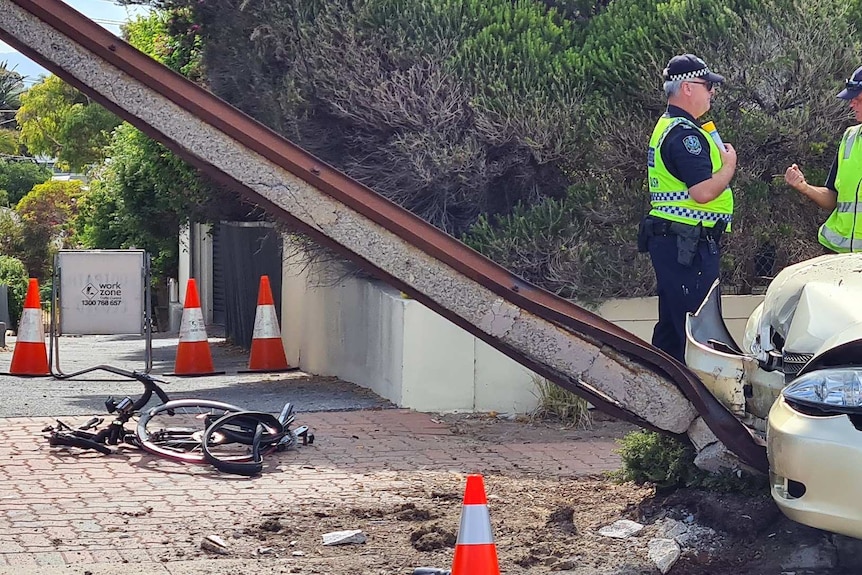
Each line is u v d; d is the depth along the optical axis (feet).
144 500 21.59
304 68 33.01
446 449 26.78
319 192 18.40
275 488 22.71
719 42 31.17
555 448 27.04
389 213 18.61
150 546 18.60
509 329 18.63
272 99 33.86
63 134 117.91
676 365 18.22
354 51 32.22
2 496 21.74
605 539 18.60
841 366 15.40
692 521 18.61
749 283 33.14
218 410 30.50
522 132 31.37
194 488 22.61
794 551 17.24
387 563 17.78
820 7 31.71
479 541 13.93
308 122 33.53
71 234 143.84
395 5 32.32
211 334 64.80
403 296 32.76
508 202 33.65
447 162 31.73
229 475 23.77
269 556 18.19
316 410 31.68
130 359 51.49
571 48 32.68
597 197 31.30
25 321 40.93
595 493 21.77
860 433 14.52
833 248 23.29
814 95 31.17
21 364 40.68
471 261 18.67
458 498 21.85
